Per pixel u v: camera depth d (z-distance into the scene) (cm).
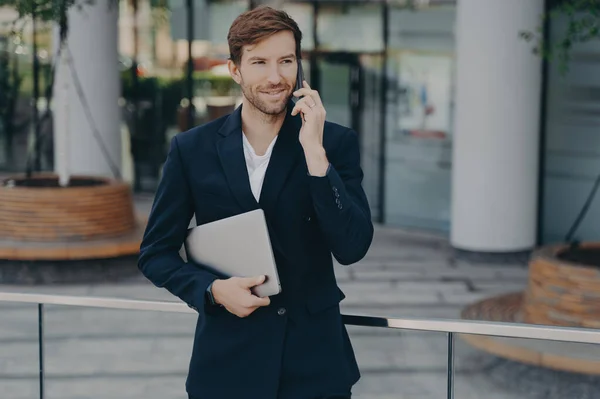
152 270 256
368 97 1138
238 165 250
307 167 246
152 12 1277
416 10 1095
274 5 1180
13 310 346
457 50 966
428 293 852
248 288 241
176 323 340
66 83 900
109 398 356
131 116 1309
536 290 572
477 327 300
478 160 958
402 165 1133
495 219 962
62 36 890
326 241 249
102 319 345
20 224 843
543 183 1020
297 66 243
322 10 1148
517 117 947
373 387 304
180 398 348
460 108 964
